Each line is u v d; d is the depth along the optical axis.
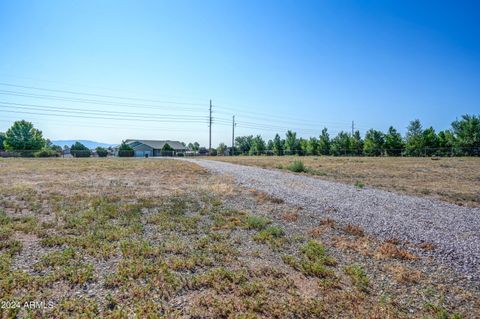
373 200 9.45
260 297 3.51
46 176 15.23
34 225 6.02
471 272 4.35
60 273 3.91
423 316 3.21
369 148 48.25
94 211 7.23
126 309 3.16
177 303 3.34
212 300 3.41
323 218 7.22
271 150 61.81
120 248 4.87
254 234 5.92
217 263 4.48
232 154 62.41
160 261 4.41
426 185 13.27
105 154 54.31
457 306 3.45
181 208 7.88
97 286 3.64
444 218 7.34
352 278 4.08
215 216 7.14
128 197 9.34
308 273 4.23
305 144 57.94
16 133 48.38
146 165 24.06
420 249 5.25
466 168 21.36
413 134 47.16
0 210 7.34
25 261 4.31
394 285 3.93
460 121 40.78
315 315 3.20
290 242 5.52
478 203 9.46
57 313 3.05
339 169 20.91
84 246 4.92
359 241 5.61
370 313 3.24
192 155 61.03
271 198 9.44
